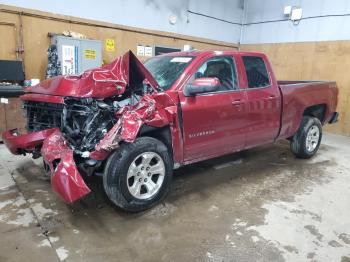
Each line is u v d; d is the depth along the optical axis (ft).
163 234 8.36
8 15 16.83
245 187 11.69
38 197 10.28
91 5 19.72
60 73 17.49
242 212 9.69
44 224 8.68
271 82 12.82
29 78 18.24
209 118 10.45
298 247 7.89
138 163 9.12
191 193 11.02
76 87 8.77
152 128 9.39
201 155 10.86
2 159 13.82
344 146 18.63
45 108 9.62
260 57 12.73
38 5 17.67
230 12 28.22
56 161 8.34
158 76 10.77
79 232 8.34
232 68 11.51
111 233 8.33
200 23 26.27
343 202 10.59
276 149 17.24
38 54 18.29
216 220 9.16
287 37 25.75
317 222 9.18
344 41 21.86
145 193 9.46
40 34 18.11
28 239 7.95
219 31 27.89
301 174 13.28
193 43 26.02
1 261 7.06
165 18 23.79
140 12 22.21
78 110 8.93
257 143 12.83
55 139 8.96
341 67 22.26
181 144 9.92
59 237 8.08
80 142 8.95
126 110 8.71
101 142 8.27
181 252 7.58
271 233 8.51
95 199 10.25
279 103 12.93
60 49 17.51
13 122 16.06
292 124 13.94
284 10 25.17
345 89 22.17
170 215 9.39
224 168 13.80
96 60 19.07
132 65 9.34
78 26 19.44
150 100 8.90
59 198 10.25
